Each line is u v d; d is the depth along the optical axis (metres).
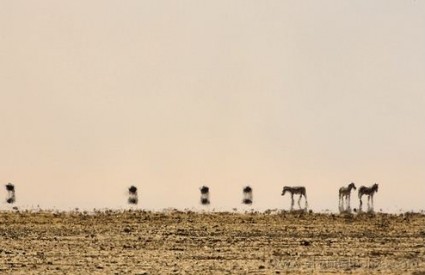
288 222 175.50
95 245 147.38
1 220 175.50
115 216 181.75
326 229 167.12
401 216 184.75
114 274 122.06
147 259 134.50
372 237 158.50
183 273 122.50
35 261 132.12
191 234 159.75
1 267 127.12
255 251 142.25
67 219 177.75
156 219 178.12
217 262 131.88
